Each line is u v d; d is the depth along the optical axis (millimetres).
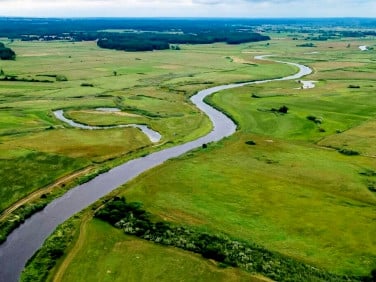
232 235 53031
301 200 63062
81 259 48344
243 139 92688
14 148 83625
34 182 68875
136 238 52531
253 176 72000
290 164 77625
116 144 88750
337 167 76188
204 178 70875
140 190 66062
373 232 54000
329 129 100438
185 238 51906
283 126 103000
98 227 55031
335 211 59688
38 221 57250
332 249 50281
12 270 46594
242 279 44812
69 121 107375
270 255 48812
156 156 83500
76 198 64250
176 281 44562
